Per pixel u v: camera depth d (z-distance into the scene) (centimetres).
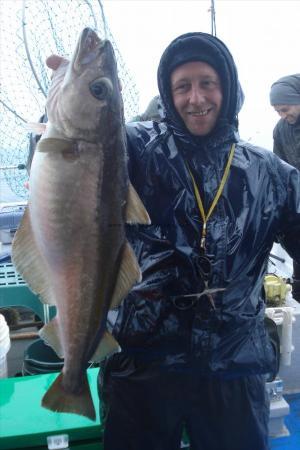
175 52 98
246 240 100
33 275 88
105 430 107
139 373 103
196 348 99
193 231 99
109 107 84
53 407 88
